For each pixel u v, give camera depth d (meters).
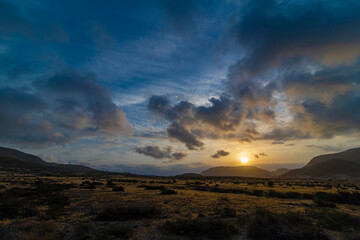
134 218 13.41
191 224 10.23
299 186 51.53
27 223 11.94
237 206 18.52
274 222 10.21
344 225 11.29
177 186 44.44
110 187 39.66
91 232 10.09
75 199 22.34
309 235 9.12
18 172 113.88
